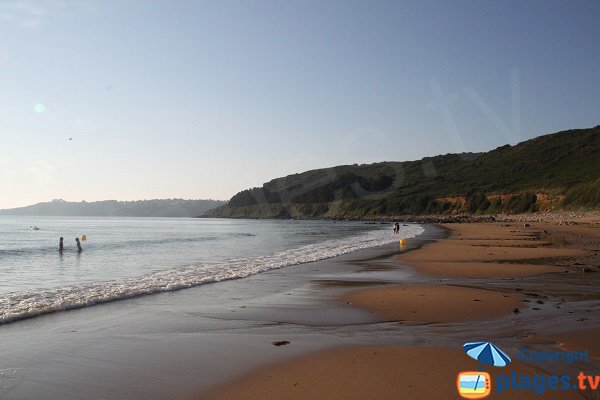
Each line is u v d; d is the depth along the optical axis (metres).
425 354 7.68
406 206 138.25
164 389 6.38
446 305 11.66
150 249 34.84
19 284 16.47
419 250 29.11
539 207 97.31
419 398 5.93
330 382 6.52
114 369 7.17
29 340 8.77
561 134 143.00
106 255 29.58
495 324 9.66
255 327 9.77
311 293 13.87
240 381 6.63
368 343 8.45
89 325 9.95
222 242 43.78
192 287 15.26
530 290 13.80
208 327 9.79
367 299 12.66
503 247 30.20
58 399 6.06
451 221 102.44
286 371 6.99
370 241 40.88
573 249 27.56
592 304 11.60
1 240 50.50
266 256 27.09
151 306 12.04
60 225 110.81
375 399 5.91
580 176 101.56
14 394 6.23
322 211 171.50
